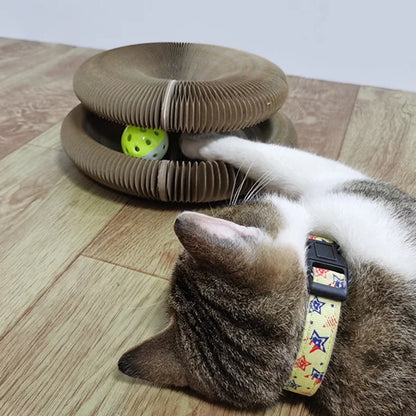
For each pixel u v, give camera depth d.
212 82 0.54
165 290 0.47
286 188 0.52
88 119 0.61
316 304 0.37
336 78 0.93
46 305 0.45
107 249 0.51
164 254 0.51
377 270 0.40
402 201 0.46
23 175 0.61
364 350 0.37
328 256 0.40
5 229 0.53
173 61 0.64
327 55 0.91
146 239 0.53
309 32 0.90
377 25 0.86
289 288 0.37
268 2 0.88
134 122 0.53
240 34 0.93
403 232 0.42
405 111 0.81
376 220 0.43
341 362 0.38
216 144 0.54
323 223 0.44
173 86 0.52
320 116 0.78
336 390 0.38
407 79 0.89
